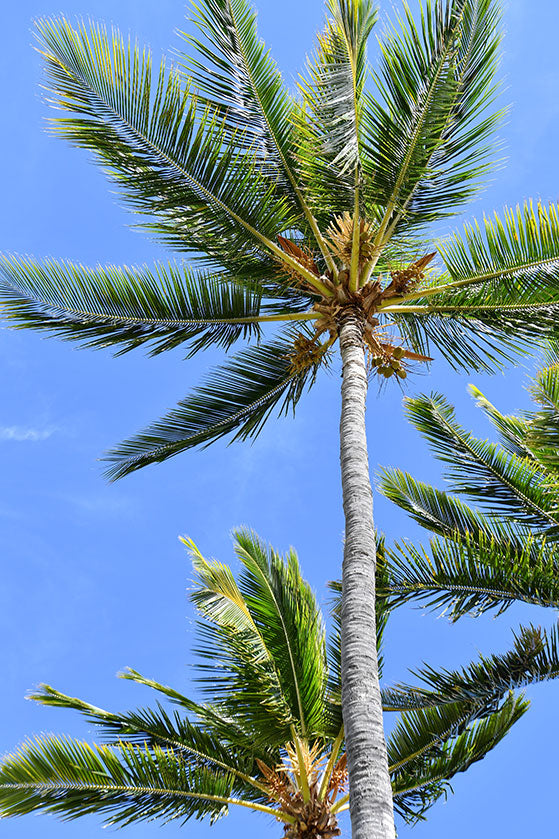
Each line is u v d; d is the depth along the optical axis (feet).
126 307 32.91
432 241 32.55
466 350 33.30
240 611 34.32
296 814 30.81
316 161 29.96
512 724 32.42
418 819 32.30
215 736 32.53
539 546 32.68
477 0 29.45
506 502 34.32
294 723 31.60
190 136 29.89
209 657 32.19
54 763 27.78
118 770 28.35
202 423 34.71
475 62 30.09
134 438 34.19
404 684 31.86
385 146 29.37
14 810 27.48
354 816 17.13
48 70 29.66
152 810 29.04
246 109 31.53
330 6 27.63
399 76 28.76
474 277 31.17
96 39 29.60
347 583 22.09
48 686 29.89
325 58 30.99
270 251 32.24
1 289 32.01
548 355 32.55
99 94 29.48
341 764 32.27
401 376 32.22
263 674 31.48
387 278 35.24
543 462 30.83
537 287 30.53
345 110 27.30
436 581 32.04
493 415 36.65
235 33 31.19
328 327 31.94
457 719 32.01
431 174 30.14
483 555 31.89
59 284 32.40
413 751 32.14
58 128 30.12
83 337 33.58
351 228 31.53
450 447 35.58
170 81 29.81
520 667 30.86
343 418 27.20
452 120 30.14
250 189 30.58
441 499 35.68
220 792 29.96
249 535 35.29
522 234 30.35
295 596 33.63
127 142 30.04
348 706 19.27
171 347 34.37
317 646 33.68
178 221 31.50
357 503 24.21
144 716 31.32
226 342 34.73
